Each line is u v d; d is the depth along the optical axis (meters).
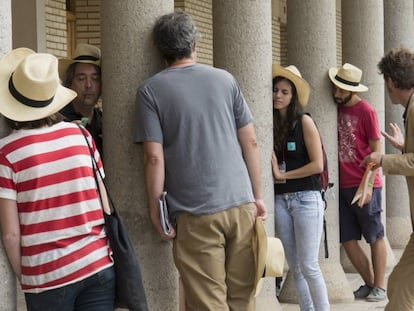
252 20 7.98
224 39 8.02
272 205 7.98
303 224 7.91
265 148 7.98
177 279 6.43
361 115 10.00
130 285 5.02
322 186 8.05
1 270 4.81
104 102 6.33
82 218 4.86
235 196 5.86
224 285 5.90
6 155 4.77
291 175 7.93
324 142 9.98
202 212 5.79
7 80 4.89
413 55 6.63
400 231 14.18
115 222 5.04
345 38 12.38
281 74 8.06
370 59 12.25
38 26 11.79
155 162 5.82
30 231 4.78
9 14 4.90
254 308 6.03
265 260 5.94
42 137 4.84
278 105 8.05
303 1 9.98
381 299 10.23
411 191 6.50
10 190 4.76
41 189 4.77
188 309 5.95
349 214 10.20
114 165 6.27
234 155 5.90
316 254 7.93
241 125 6.09
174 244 5.96
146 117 5.84
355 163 10.04
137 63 6.20
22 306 9.50
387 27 14.22
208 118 5.83
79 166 4.88
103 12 6.29
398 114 14.11
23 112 4.83
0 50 4.83
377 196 10.00
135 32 6.20
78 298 4.96
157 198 5.84
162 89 5.84
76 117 6.95
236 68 7.99
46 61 4.92
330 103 10.02
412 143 6.45
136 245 6.26
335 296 10.12
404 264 6.39
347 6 12.30
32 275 4.80
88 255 4.87
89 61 6.88
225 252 5.96
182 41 5.93
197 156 5.80
